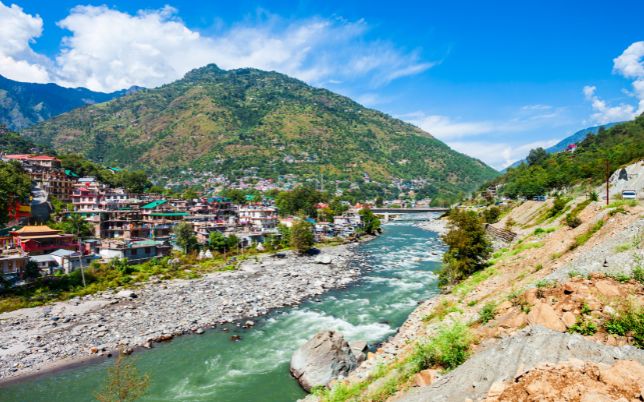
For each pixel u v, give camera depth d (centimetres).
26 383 3500
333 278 7406
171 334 4553
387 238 13912
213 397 3225
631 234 2669
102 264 7350
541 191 14462
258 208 13712
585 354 1375
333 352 3459
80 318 5066
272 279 7319
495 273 4509
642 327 1538
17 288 5950
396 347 3369
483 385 1428
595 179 11675
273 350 4116
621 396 1030
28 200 9812
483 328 2192
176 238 9744
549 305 1914
